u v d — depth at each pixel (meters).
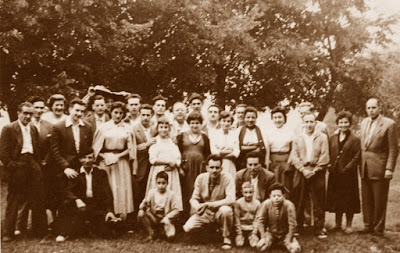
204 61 23.72
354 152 8.65
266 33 25.67
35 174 8.02
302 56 24.50
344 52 27.92
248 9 25.39
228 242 7.74
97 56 20.84
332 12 27.16
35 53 18.47
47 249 7.45
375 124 8.55
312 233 8.53
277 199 7.59
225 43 22.97
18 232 8.32
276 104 26.31
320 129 8.63
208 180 8.09
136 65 23.95
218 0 24.69
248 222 8.02
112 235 8.20
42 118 8.87
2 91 19.61
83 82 20.53
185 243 7.92
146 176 8.76
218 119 9.07
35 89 18.86
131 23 21.52
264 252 7.52
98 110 9.05
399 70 27.69
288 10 25.97
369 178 8.46
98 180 8.20
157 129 8.84
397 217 10.19
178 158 8.50
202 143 8.70
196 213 7.96
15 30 17.11
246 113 8.73
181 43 22.42
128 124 8.96
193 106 9.22
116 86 22.97
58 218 8.08
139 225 8.81
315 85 27.00
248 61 24.33
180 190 8.48
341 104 27.19
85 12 19.00
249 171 8.24
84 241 7.92
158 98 9.20
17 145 7.95
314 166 8.45
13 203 7.93
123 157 8.51
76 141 8.26
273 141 8.72
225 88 26.25
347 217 8.77
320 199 8.41
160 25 22.62
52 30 18.72
